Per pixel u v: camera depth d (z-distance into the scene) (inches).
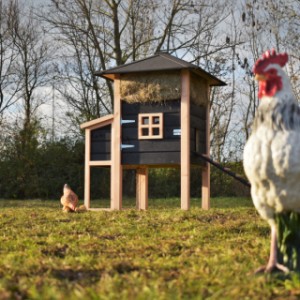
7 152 969.5
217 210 473.1
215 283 192.7
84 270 220.5
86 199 527.2
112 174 510.0
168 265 228.7
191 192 922.1
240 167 906.1
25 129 983.6
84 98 1042.7
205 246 288.7
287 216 191.8
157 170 934.4
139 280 193.0
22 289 181.5
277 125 185.8
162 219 407.8
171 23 962.1
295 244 196.4
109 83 1007.0
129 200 822.5
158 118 497.0
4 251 274.1
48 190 953.5
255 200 196.1
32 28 1089.4
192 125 505.4
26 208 561.6
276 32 770.8
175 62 487.5
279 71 192.4
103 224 389.4
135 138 503.8
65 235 336.2
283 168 181.6
